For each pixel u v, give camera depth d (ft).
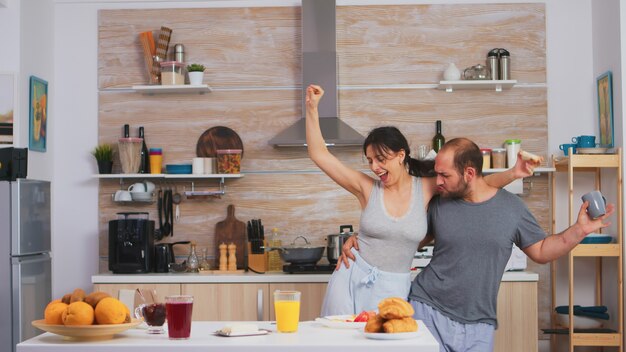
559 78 17.84
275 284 16.07
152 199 17.70
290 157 17.87
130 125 18.04
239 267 17.65
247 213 17.84
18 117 16.30
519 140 17.25
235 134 17.90
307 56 17.26
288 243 17.79
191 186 17.94
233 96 17.99
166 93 18.01
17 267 14.52
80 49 18.15
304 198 17.84
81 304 7.64
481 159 10.20
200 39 18.08
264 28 18.03
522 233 10.23
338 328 8.54
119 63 18.10
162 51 17.71
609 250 15.97
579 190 17.67
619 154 16.07
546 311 17.57
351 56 17.92
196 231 17.84
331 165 10.83
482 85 17.35
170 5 18.12
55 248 17.95
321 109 17.22
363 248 10.89
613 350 16.84
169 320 7.81
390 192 10.71
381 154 10.36
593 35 17.75
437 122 17.63
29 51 16.84
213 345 7.43
